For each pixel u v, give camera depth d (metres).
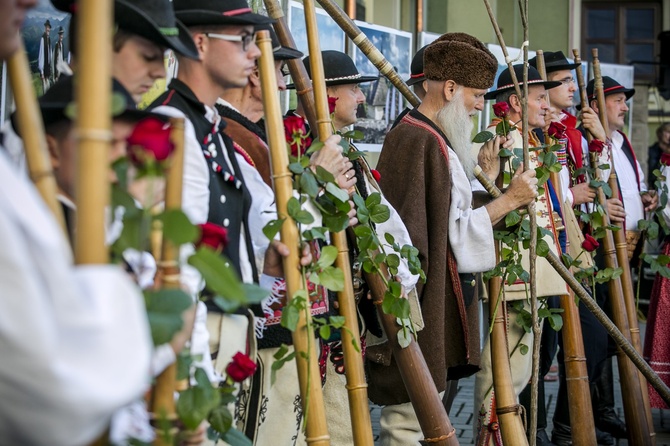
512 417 5.93
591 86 9.55
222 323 3.94
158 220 2.48
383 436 5.88
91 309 1.83
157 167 2.46
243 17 3.91
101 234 2.19
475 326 6.13
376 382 5.76
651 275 14.96
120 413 2.62
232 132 4.50
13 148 3.06
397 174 5.89
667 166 9.08
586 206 8.03
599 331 7.98
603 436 8.52
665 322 8.95
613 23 24.23
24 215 1.78
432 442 4.98
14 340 1.71
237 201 4.01
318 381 3.86
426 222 5.82
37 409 1.78
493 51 10.30
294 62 4.82
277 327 4.57
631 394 7.48
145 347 1.90
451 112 5.97
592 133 8.18
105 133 2.20
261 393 4.55
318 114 4.40
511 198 5.90
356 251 5.29
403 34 8.95
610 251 7.80
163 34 3.37
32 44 5.33
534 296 5.48
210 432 3.23
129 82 3.41
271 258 4.03
